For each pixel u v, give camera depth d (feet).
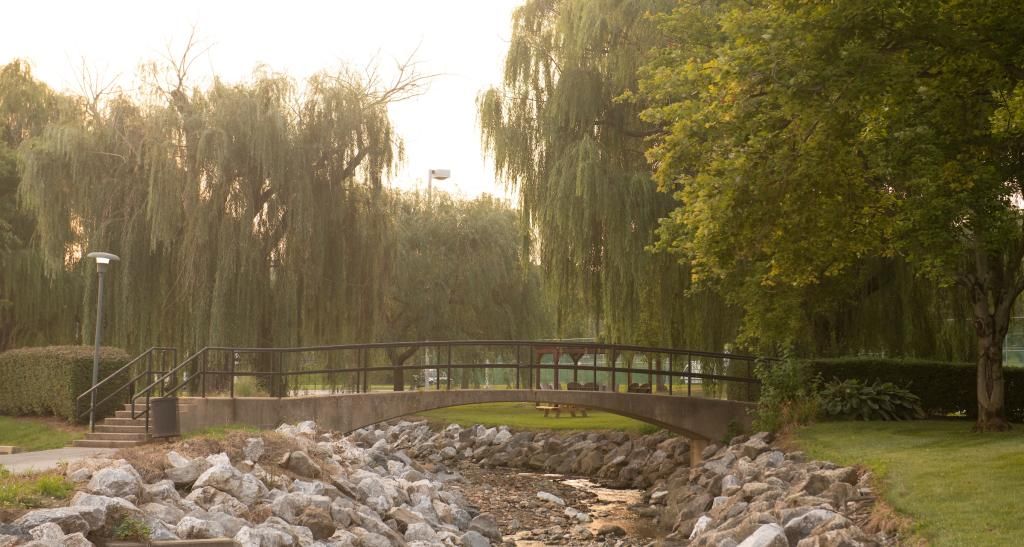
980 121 44.47
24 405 71.15
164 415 53.98
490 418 112.47
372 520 43.80
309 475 48.88
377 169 90.38
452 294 127.34
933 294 74.54
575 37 76.02
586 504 64.59
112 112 84.69
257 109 83.10
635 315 76.79
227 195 83.05
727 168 40.04
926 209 43.29
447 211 128.77
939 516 33.04
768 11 39.96
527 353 129.90
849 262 47.21
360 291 90.27
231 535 35.19
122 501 31.53
